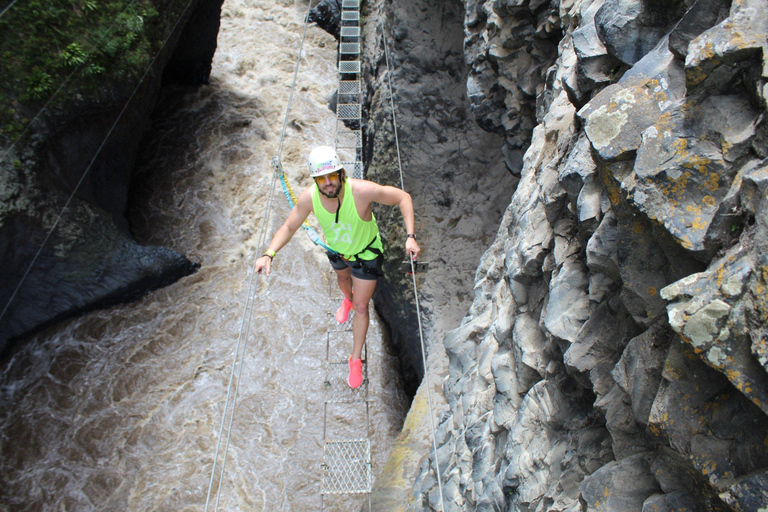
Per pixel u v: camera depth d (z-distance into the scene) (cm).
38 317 912
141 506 732
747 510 121
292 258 1027
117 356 902
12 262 838
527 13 429
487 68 511
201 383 870
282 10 1567
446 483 319
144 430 814
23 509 727
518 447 247
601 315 201
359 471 748
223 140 1230
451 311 681
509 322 311
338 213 284
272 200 1122
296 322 940
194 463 776
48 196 871
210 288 1000
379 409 826
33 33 862
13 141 826
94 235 931
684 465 151
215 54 1411
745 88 141
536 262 271
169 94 1300
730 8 145
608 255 187
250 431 810
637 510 162
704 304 129
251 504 732
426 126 779
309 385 859
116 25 968
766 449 124
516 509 233
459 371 383
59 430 809
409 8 780
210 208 1121
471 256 704
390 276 790
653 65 173
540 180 293
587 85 224
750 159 136
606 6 196
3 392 846
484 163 749
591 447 206
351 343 906
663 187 150
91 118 943
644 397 163
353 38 1096
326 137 1262
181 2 1120
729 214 132
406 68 789
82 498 741
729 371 124
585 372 203
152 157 1193
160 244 1070
